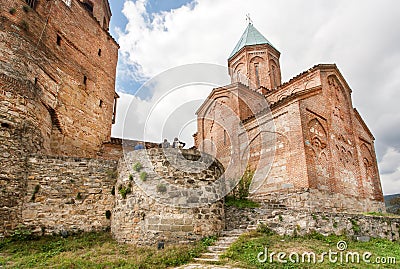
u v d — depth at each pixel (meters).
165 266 6.55
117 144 16.31
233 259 6.90
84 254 7.52
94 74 16.50
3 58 10.40
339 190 15.92
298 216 10.02
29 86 11.06
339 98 19.39
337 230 10.45
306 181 13.98
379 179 21.05
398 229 13.15
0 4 10.95
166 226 8.36
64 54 14.13
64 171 10.22
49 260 6.95
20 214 9.30
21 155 9.87
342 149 17.83
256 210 10.46
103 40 17.86
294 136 15.12
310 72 18.61
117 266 6.43
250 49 24.64
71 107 14.13
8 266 6.48
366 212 16.64
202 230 8.65
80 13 15.90
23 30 11.49
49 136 12.48
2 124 9.66
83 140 14.78
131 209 8.94
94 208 10.14
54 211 9.72
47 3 13.41
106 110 17.25
